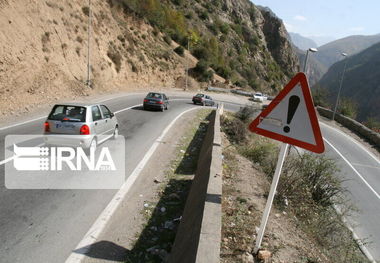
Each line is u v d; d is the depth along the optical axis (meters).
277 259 4.24
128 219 5.73
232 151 10.00
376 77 148.38
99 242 4.90
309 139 3.63
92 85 27.67
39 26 22.27
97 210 5.93
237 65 100.25
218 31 108.38
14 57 18.08
